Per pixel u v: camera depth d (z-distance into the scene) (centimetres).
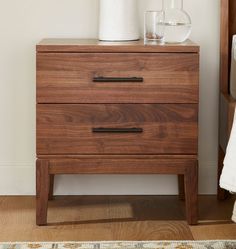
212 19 327
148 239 281
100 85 289
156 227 295
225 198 330
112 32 308
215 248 271
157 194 336
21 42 326
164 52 287
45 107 290
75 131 292
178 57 287
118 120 292
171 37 299
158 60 288
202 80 331
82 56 287
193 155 293
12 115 331
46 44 288
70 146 293
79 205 322
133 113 291
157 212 313
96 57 287
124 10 308
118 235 285
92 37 326
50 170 294
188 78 289
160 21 297
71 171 294
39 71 288
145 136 292
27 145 334
